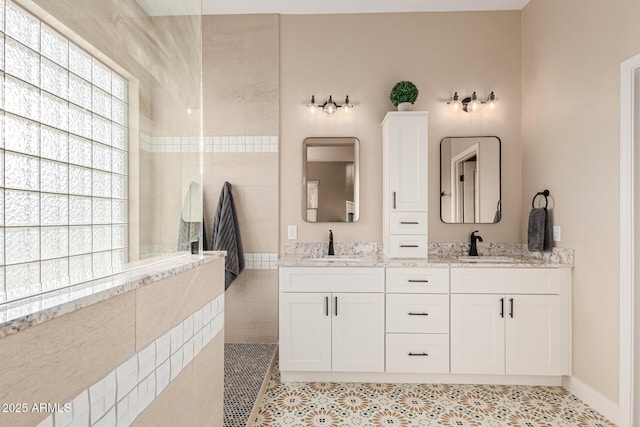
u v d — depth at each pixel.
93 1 0.71
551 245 2.48
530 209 2.77
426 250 2.62
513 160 2.91
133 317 0.72
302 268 2.40
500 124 2.92
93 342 0.59
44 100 0.59
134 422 0.73
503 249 2.90
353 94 2.97
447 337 2.35
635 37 1.78
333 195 2.97
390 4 2.85
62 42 0.63
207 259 1.20
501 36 2.92
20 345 0.45
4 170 0.51
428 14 2.95
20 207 0.54
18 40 0.54
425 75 2.94
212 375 1.26
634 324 1.81
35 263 0.56
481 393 2.25
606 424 1.91
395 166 2.62
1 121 0.51
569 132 2.29
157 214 0.96
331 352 2.38
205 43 2.98
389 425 1.90
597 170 2.05
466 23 2.93
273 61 2.96
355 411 2.04
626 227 1.84
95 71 0.72
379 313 2.37
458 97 2.93
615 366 1.91
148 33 0.92
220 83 2.98
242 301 2.97
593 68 2.07
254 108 2.97
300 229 2.98
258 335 2.97
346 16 2.97
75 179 0.66
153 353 0.81
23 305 0.50
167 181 1.02
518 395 2.23
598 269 2.05
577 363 2.23
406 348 2.36
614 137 1.92
